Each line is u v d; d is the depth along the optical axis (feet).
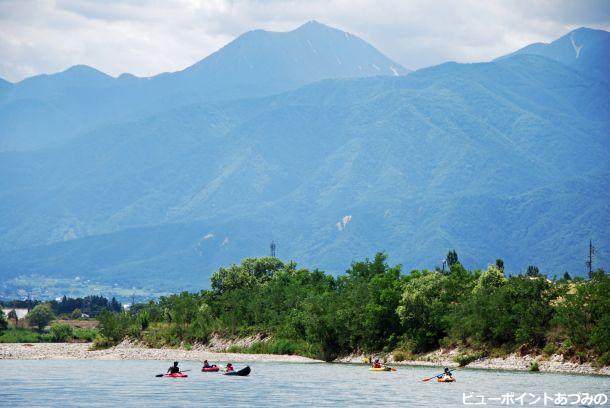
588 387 530.27
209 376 643.45
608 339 610.65
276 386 559.79
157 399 491.31
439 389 529.86
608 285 633.20
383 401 476.95
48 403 474.49
